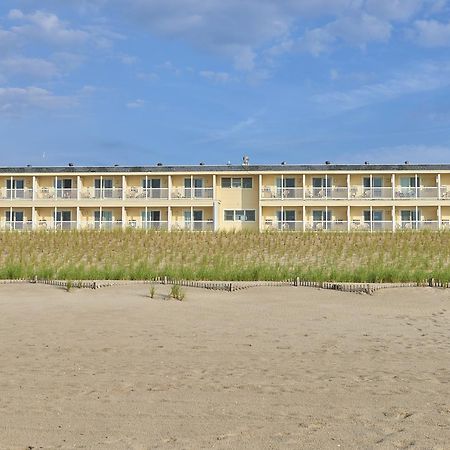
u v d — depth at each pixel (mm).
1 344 10719
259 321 14211
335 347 10898
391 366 9195
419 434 5797
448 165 54781
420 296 19594
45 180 57375
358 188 55281
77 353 9969
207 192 55938
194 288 21609
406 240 40312
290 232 45312
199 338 11695
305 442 5527
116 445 5426
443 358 9906
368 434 5781
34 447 5359
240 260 30438
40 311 15336
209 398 7141
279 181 56562
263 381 8078
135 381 8000
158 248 37438
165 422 6152
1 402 6863
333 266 27453
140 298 18344
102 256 33469
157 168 56500
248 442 5523
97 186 57188
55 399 7023
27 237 41062
